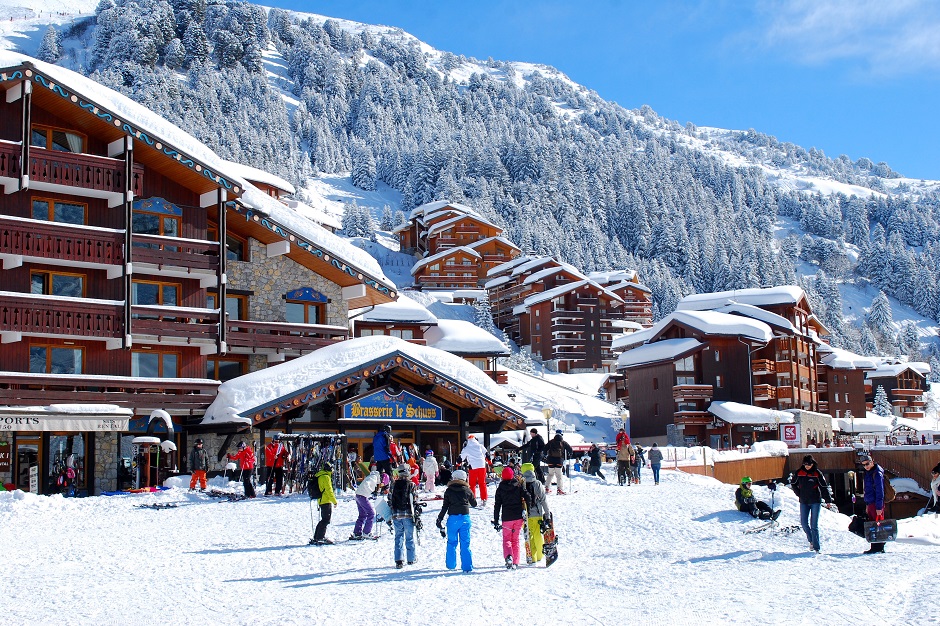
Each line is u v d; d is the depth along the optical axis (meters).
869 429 95.81
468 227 163.88
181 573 16.94
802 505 20.02
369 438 40.31
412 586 15.41
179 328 38.62
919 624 11.80
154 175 39.84
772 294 89.38
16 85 36.28
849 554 19.86
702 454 54.34
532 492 17.78
